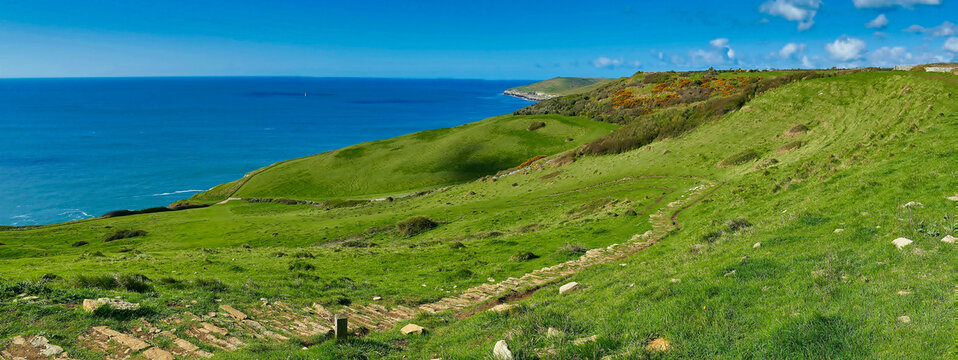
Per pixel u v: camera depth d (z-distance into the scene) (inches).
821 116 2628.0
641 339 374.6
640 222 1472.7
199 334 496.4
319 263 1242.0
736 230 898.1
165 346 450.9
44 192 5634.8
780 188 1254.9
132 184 6146.7
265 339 515.2
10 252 2583.7
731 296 439.5
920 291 360.8
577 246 1194.0
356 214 3476.9
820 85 3070.9
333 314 657.0
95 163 7288.4
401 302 782.5
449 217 2684.5
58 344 419.5
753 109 3161.9
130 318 498.3
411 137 7032.5
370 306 736.3
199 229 3255.4
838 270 462.0
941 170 786.2
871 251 494.0
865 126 1915.6
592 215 1883.6
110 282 626.5
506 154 5792.3
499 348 373.7
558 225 1771.7
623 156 3385.8
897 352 287.1
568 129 6432.1
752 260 564.4
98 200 5398.6
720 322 383.6
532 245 1354.6
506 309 559.5
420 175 5423.2
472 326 521.7
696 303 437.1
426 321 627.2
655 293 487.5
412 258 1284.4
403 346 510.0
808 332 330.6
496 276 1004.6
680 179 2394.2
